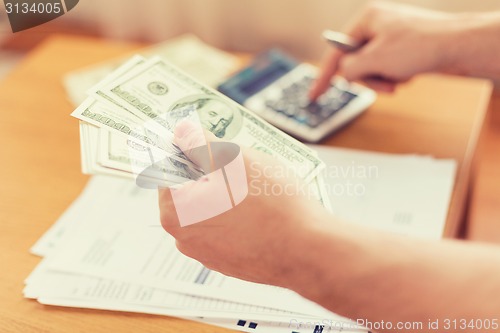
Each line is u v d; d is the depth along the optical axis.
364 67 0.85
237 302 0.57
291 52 1.40
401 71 0.83
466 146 0.79
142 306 0.57
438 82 0.91
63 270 0.61
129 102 0.55
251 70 0.91
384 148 0.79
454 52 0.80
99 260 0.62
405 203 0.69
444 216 0.67
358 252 0.44
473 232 1.17
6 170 0.76
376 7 0.86
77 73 0.95
